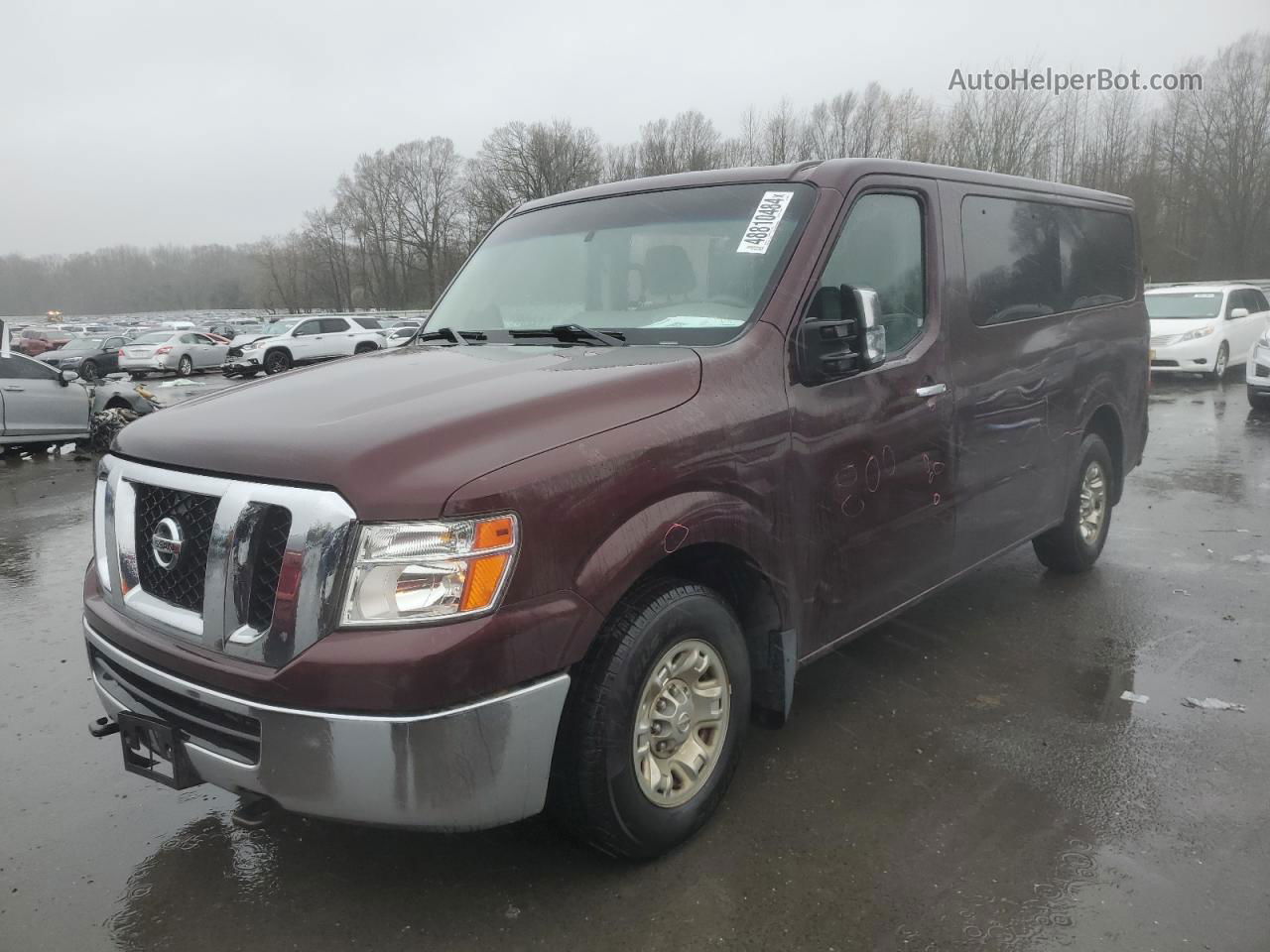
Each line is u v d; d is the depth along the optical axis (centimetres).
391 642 214
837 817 302
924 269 377
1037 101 4597
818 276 319
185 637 242
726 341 302
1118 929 246
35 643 507
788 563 304
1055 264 478
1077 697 390
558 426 244
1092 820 297
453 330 369
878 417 339
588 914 256
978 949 239
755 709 318
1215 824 294
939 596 522
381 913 260
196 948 248
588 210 388
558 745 248
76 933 256
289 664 218
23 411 1248
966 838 289
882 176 358
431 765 216
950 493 387
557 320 354
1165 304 1717
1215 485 810
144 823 314
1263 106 4900
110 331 5653
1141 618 483
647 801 264
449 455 226
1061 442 482
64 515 879
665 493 259
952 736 357
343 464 221
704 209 349
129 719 258
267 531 229
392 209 9088
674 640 264
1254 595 515
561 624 231
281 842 298
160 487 255
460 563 217
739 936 246
